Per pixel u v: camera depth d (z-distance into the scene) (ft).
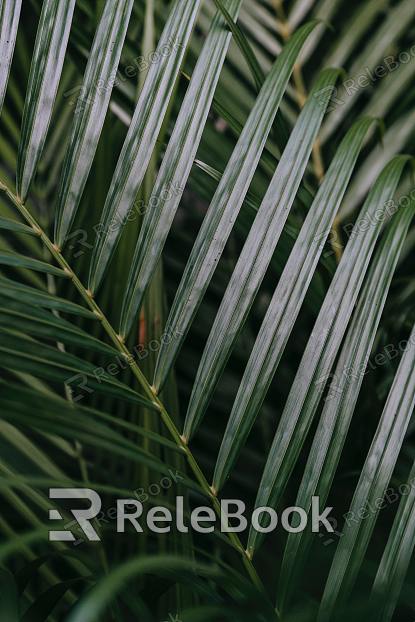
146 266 2.78
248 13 3.70
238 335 2.75
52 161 3.63
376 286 2.79
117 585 2.38
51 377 2.64
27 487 3.05
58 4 2.79
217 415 3.54
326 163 3.57
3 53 2.78
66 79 3.63
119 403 3.23
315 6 3.71
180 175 2.79
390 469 2.72
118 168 2.79
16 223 2.77
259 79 2.99
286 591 2.72
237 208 2.77
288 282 2.77
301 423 2.75
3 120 3.49
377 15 3.67
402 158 2.87
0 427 3.22
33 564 2.67
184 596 3.05
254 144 2.80
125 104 3.29
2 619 2.47
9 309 2.64
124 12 2.80
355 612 2.58
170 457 3.12
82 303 3.30
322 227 2.78
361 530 2.71
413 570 2.73
